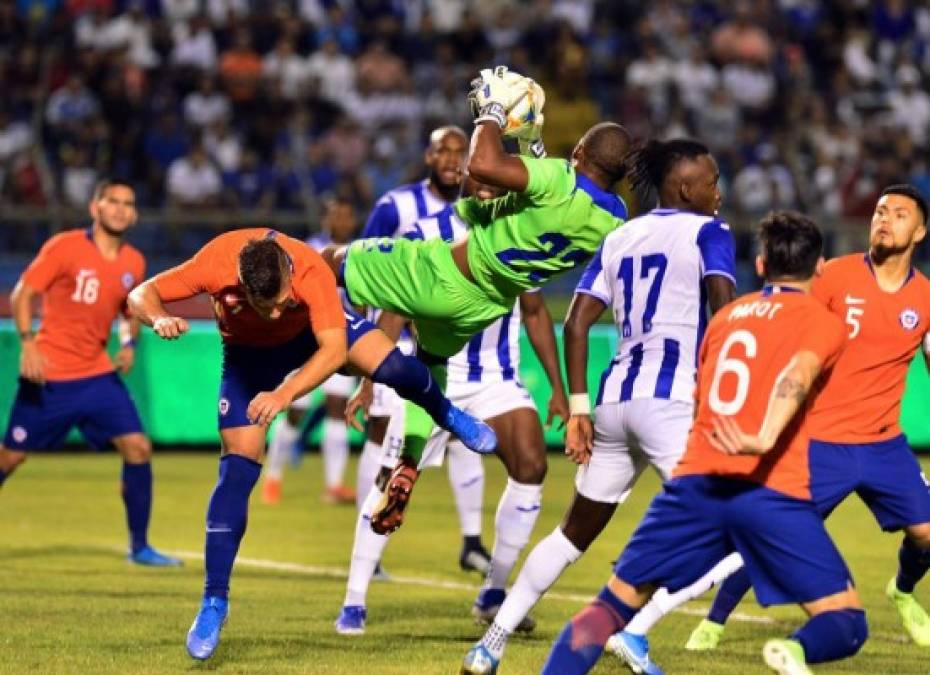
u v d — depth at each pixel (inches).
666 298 581.0
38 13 2065.7
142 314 565.6
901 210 613.6
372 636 655.8
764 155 1991.9
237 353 594.9
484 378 697.0
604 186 605.6
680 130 2064.5
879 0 2361.0
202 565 883.4
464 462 870.4
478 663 553.6
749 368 472.1
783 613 750.5
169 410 1542.8
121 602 734.5
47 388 887.7
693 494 473.1
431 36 2159.2
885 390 619.8
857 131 2140.7
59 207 1776.6
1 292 1674.5
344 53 2138.3
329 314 562.3
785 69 2220.7
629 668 581.0
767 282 493.0
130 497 885.8
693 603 782.5
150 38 2066.9
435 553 955.3
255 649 613.6
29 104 1929.1
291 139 1975.9
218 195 1828.2
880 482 617.9
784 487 466.3
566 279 1926.7
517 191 580.7
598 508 583.2
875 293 617.6
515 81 585.9
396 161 1969.7
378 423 823.7
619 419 579.2
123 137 1902.1
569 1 2262.6
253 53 2041.1
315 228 1771.7
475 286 607.2
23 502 1171.3
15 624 665.6
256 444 587.8
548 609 753.6
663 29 2251.5
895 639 681.0
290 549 965.2
